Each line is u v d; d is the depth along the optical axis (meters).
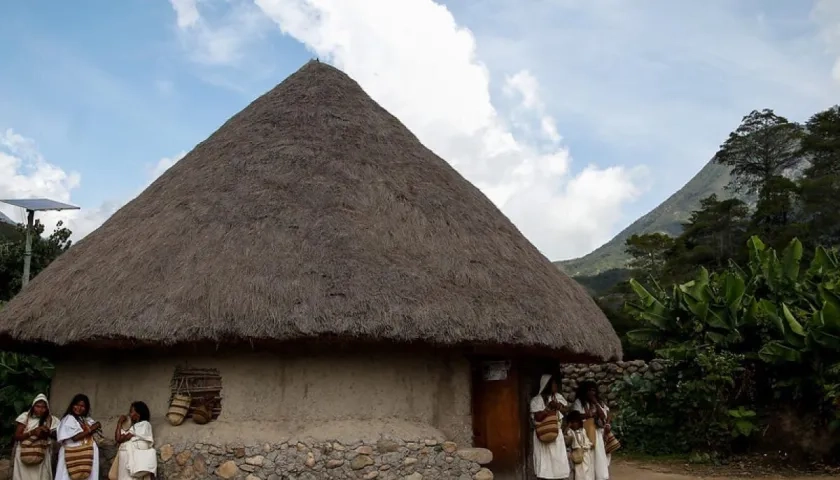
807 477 9.55
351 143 8.66
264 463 6.61
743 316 11.07
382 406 7.03
